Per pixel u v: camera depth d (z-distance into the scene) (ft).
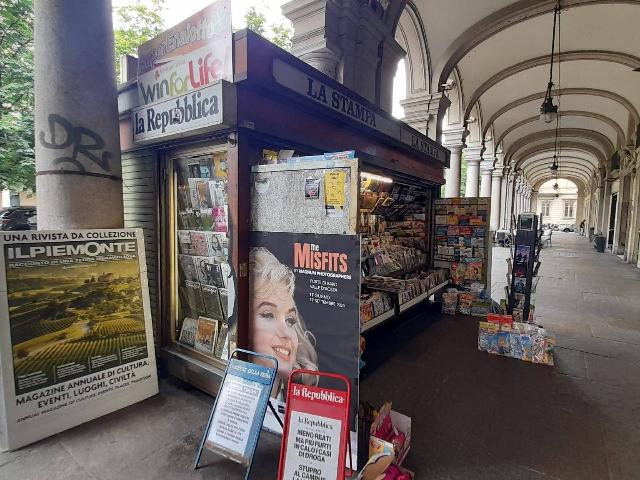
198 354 9.68
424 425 8.18
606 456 7.13
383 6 15.92
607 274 29.99
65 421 7.80
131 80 9.84
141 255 9.48
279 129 8.50
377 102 15.96
